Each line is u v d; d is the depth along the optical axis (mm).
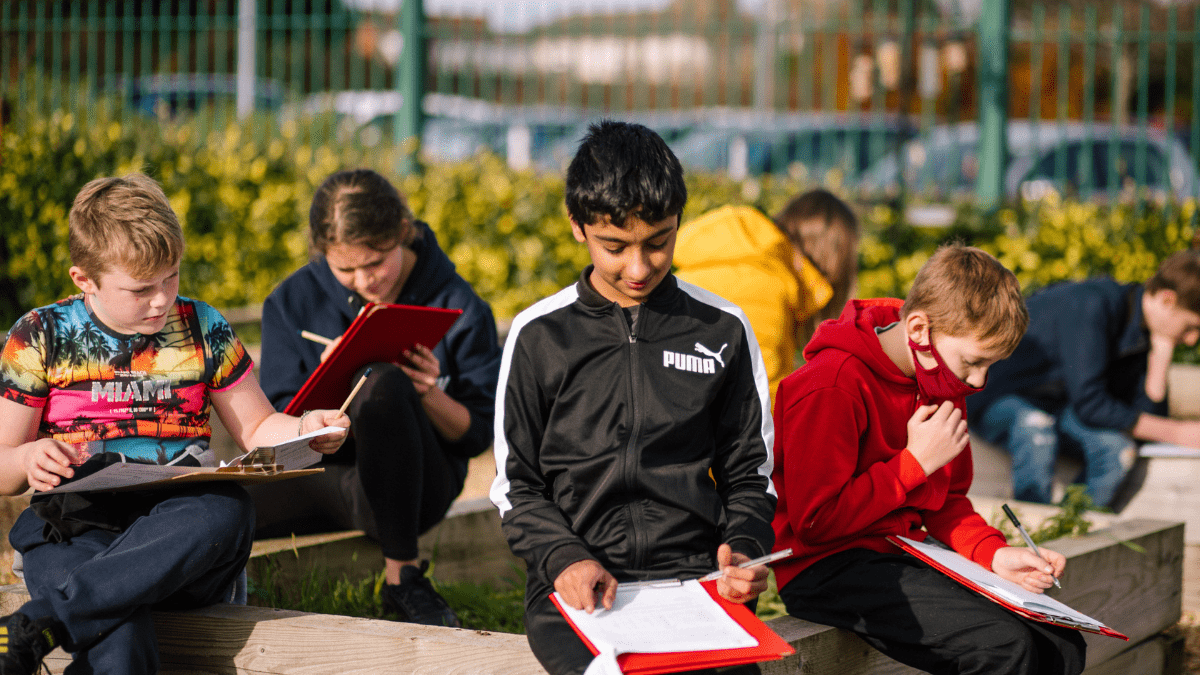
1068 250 6293
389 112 8367
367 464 3006
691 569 2270
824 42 7516
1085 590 3104
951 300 2484
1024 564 2533
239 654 2504
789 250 3867
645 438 2281
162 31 7898
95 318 2512
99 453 2471
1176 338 4633
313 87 7875
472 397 3502
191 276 7148
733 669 2182
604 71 7836
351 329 2760
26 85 7824
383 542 3092
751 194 7094
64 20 7809
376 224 3176
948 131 8500
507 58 7855
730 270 3730
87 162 7109
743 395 2373
